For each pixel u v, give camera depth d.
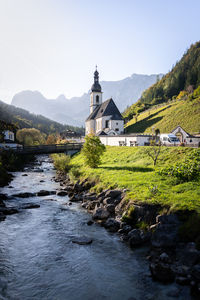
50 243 12.68
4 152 46.88
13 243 12.62
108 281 9.27
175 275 9.05
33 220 16.22
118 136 51.00
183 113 84.69
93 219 16.47
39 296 8.42
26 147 52.03
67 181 30.91
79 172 31.28
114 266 10.30
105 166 31.42
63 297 8.38
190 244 10.21
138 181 19.94
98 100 95.44
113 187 20.34
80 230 14.47
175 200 14.05
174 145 37.09
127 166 28.80
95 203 18.95
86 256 11.24
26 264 10.54
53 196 23.23
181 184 17.75
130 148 40.97
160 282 9.00
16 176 36.25
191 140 50.41
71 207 19.44
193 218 11.70
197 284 8.30
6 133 63.41
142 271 9.81
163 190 16.56
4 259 10.95
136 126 102.19
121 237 13.02
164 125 83.88
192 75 151.12
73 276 9.64
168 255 10.42
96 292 8.62
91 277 9.55
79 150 56.28
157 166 25.91
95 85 94.75
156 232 11.87
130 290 8.67
